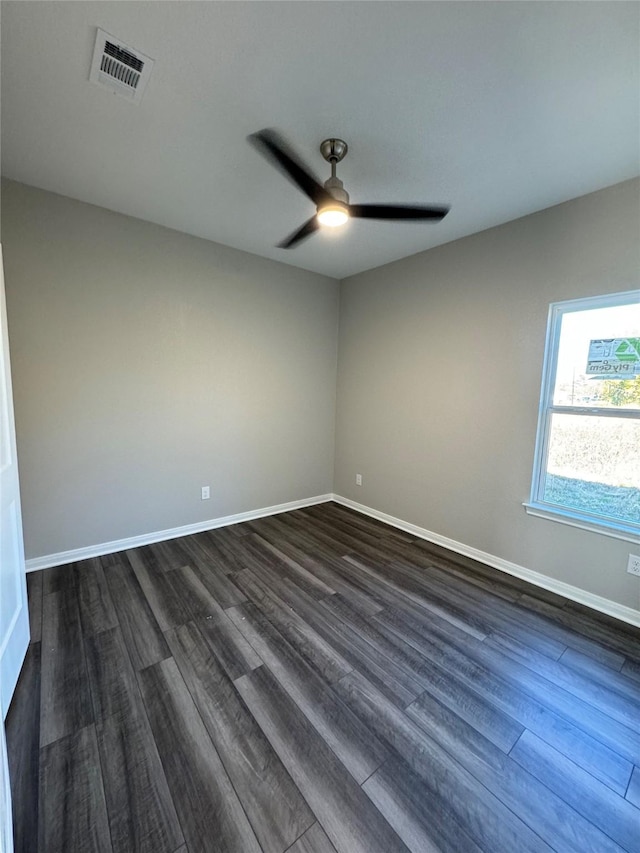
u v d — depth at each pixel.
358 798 1.26
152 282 3.02
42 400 2.65
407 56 1.44
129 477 3.07
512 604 2.45
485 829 1.19
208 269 3.31
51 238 2.57
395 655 1.96
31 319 2.56
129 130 1.90
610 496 2.43
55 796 1.25
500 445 2.90
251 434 3.79
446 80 1.54
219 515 3.65
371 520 3.93
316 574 2.78
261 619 2.23
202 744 1.44
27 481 2.63
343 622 2.22
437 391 3.33
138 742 1.44
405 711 1.62
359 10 1.27
